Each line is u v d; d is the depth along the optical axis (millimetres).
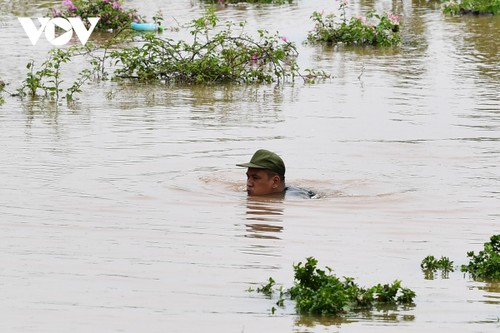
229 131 28547
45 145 26109
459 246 18062
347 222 19547
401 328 13867
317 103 33656
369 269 16578
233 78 38469
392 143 27156
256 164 21391
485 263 16359
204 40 46469
